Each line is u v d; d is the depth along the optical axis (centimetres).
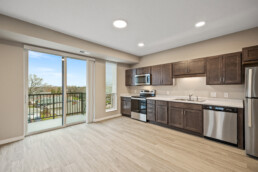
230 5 175
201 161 182
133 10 186
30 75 286
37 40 241
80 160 184
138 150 213
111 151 210
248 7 179
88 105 374
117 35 279
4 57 237
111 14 197
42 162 179
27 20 213
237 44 262
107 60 432
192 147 223
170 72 350
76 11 188
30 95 336
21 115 256
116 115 461
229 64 251
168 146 227
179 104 299
